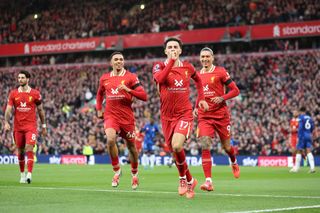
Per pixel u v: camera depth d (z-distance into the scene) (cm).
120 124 2311
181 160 1995
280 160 5747
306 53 7556
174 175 3909
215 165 5922
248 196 2130
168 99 2016
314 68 7319
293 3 7781
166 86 2012
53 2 9619
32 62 9388
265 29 7731
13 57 9731
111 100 2298
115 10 9112
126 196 2100
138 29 8769
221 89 2402
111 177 3612
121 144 6525
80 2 9419
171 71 2006
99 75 8812
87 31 9106
